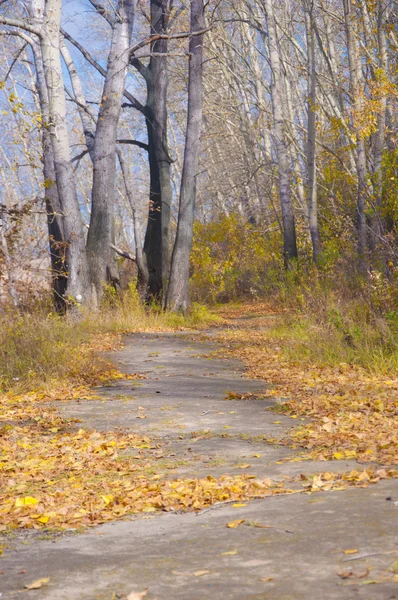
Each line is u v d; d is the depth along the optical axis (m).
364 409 9.58
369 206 25.98
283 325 21.14
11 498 6.16
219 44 41.34
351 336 15.16
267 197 38.56
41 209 25.53
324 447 7.50
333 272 25.61
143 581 3.64
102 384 13.12
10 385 12.91
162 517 5.27
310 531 4.26
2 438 8.93
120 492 6.16
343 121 26.95
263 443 8.02
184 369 14.67
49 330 17.31
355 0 26.38
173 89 42.44
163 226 29.81
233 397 11.20
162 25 30.11
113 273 27.28
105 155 25.52
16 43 32.88
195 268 38.06
